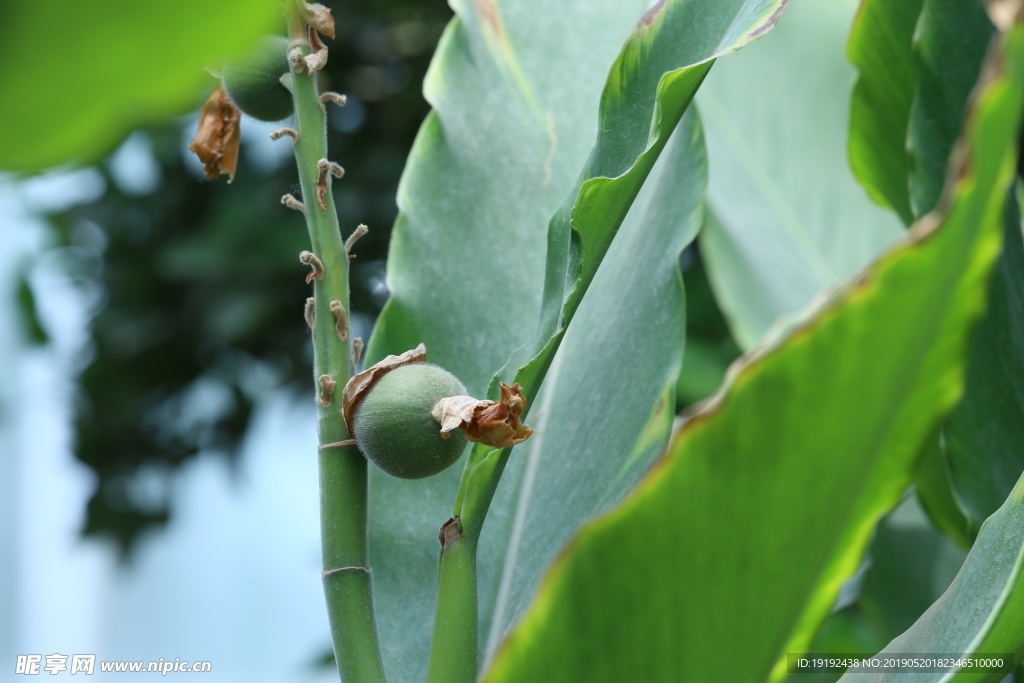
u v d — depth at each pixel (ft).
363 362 1.76
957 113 1.69
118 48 0.77
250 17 0.78
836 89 2.44
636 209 1.82
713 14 1.57
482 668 1.61
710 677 1.32
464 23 1.87
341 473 1.51
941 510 1.80
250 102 1.59
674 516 1.28
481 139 1.82
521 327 1.75
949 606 1.52
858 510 1.30
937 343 1.27
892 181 1.85
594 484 1.65
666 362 1.67
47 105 0.78
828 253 2.37
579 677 1.31
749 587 1.30
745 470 1.28
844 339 1.26
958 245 1.22
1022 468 1.66
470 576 1.50
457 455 1.52
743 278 2.38
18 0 0.74
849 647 2.18
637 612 1.30
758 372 1.26
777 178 2.45
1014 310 1.64
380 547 1.69
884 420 1.27
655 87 1.57
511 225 1.79
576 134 1.82
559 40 1.86
